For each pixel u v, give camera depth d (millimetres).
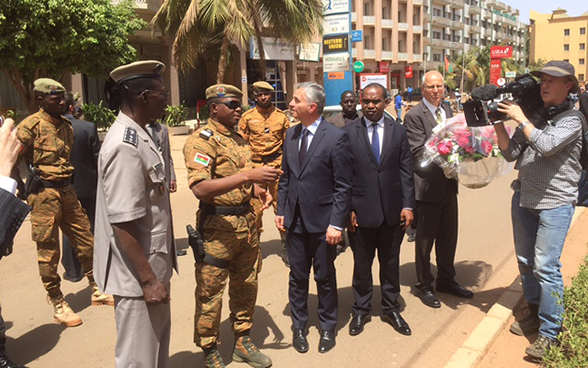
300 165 3549
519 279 4676
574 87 3215
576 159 3258
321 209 3506
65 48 13461
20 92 14484
